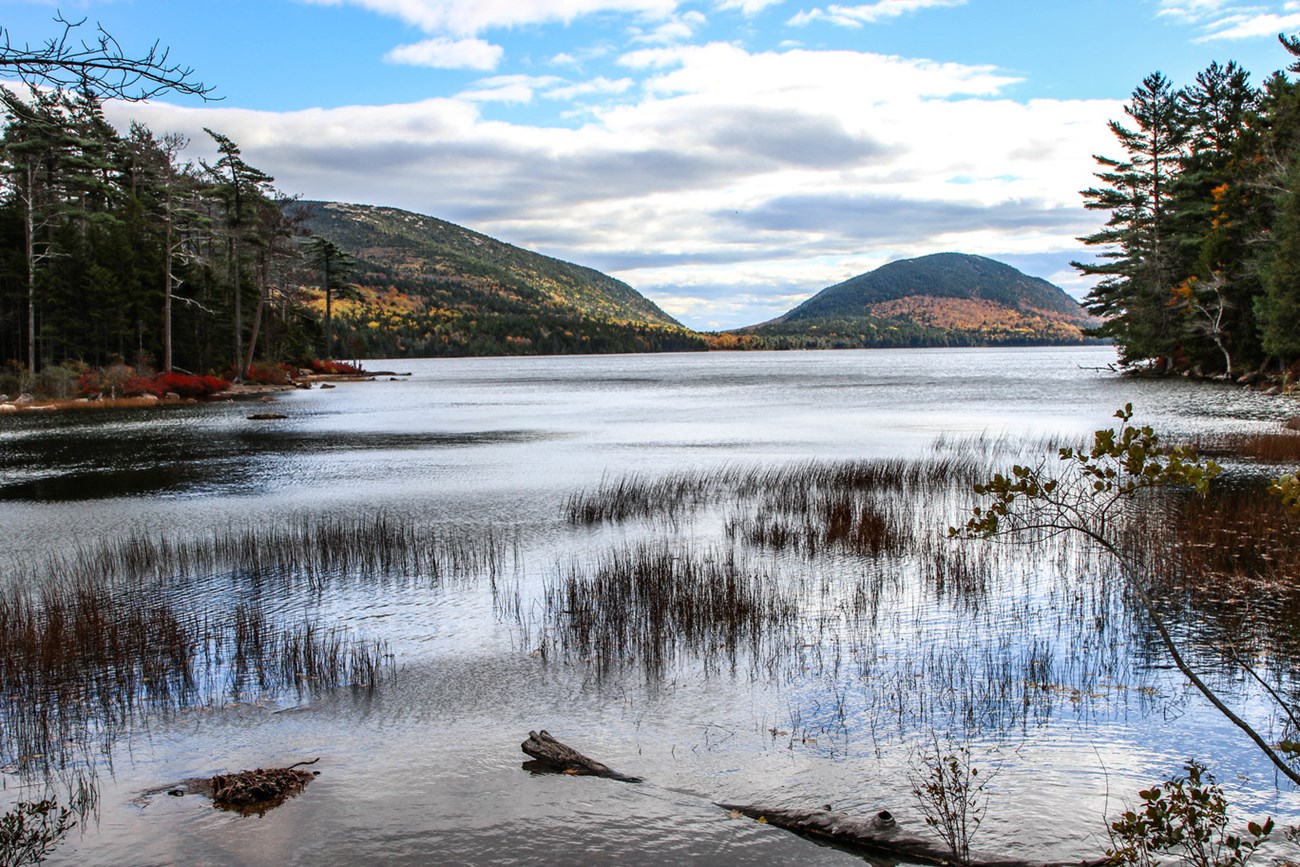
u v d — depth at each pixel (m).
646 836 6.29
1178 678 9.16
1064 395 56.28
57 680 9.82
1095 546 15.11
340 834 6.38
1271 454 25.56
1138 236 71.75
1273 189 51.88
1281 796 6.58
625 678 9.62
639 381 95.00
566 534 17.59
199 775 7.45
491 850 6.13
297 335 96.12
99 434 38.91
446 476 25.95
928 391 65.62
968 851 5.89
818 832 6.27
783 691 9.14
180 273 71.31
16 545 17.25
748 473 24.73
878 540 15.80
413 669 10.02
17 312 62.12
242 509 20.97
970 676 9.41
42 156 55.09
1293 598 11.80
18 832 6.21
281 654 10.59
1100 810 6.45
